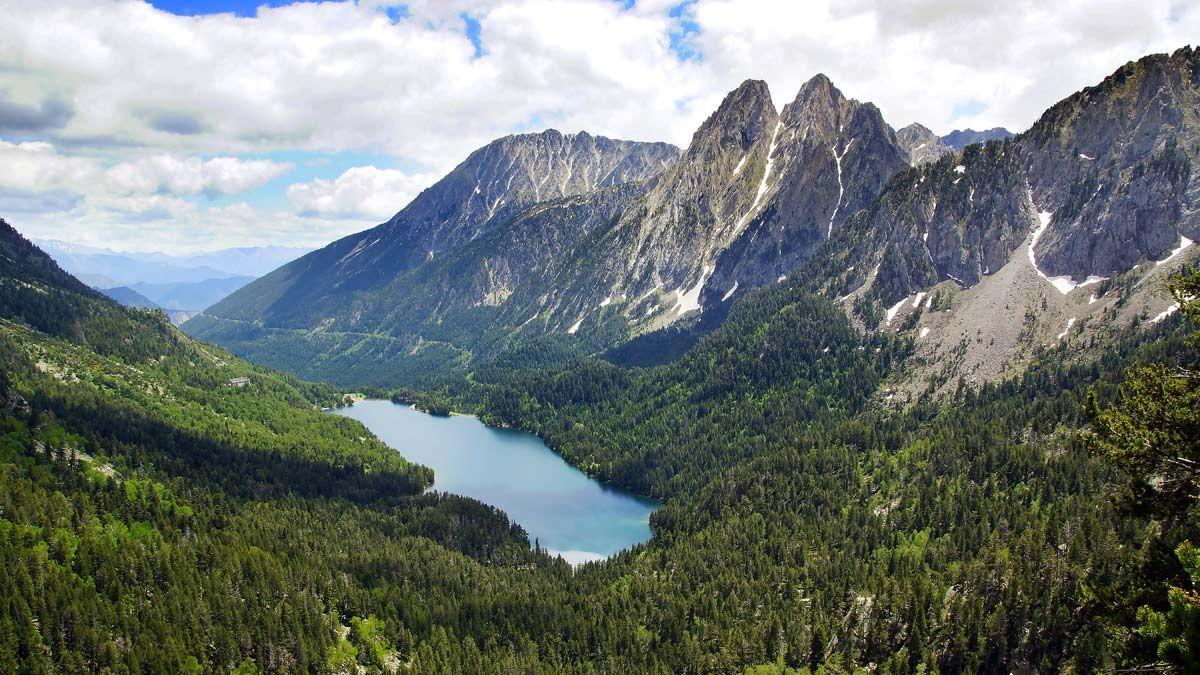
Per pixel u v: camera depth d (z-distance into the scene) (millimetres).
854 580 180750
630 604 183625
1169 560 59156
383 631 170375
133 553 167375
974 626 158500
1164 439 59219
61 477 198375
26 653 137750
